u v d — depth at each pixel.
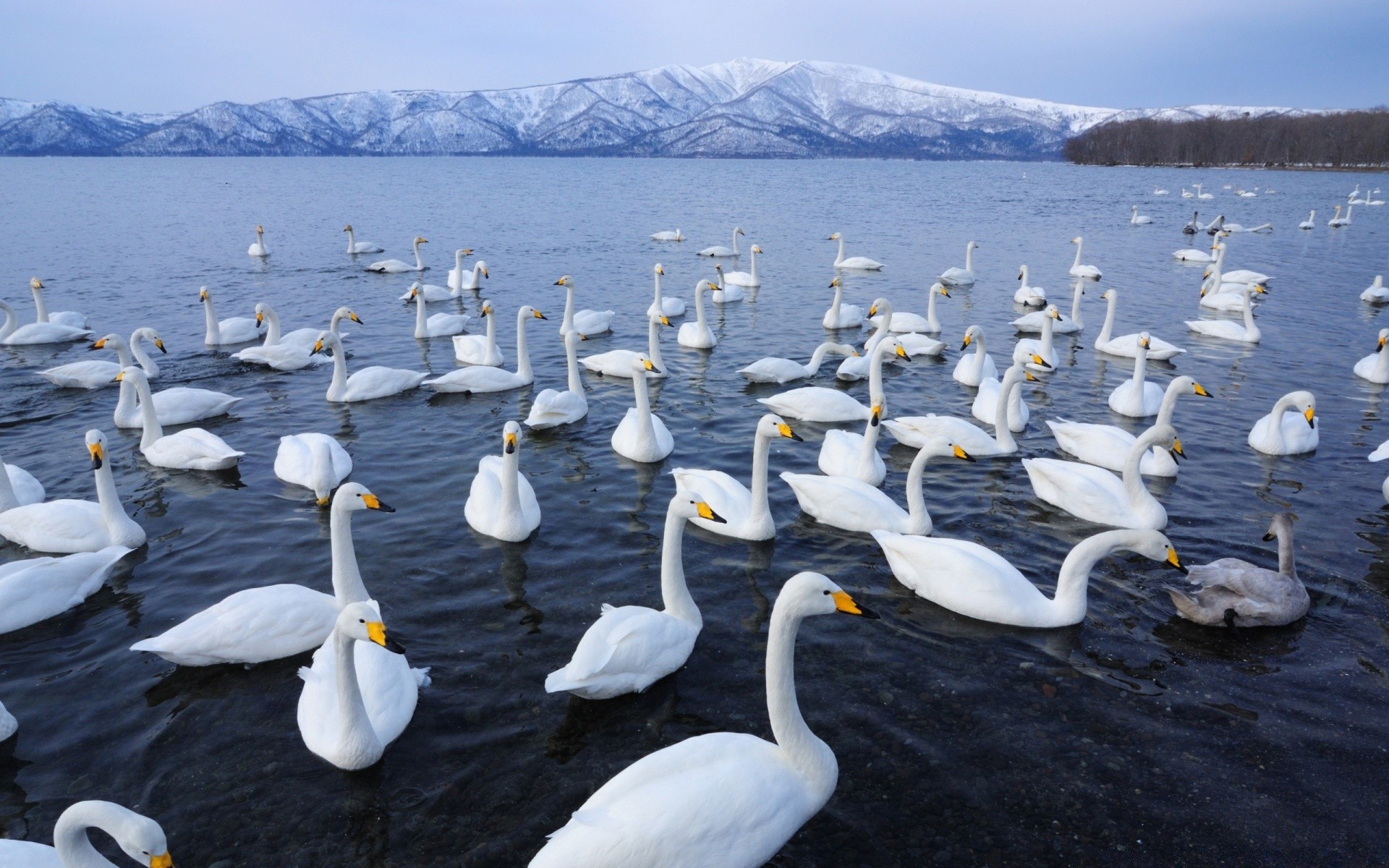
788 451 17.56
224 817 7.80
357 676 8.52
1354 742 8.87
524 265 46.62
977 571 11.05
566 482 15.74
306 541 13.26
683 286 39.75
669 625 9.86
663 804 6.59
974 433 17.14
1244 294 31.48
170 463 16.25
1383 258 49.91
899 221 74.25
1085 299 37.84
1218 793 8.20
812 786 7.26
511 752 8.67
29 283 37.50
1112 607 11.46
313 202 89.31
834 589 7.23
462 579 12.08
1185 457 17.09
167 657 9.58
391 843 7.54
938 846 7.56
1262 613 10.68
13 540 12.88
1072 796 8.15
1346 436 18.31
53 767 8.43
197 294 36.03
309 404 20.75
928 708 9.40
